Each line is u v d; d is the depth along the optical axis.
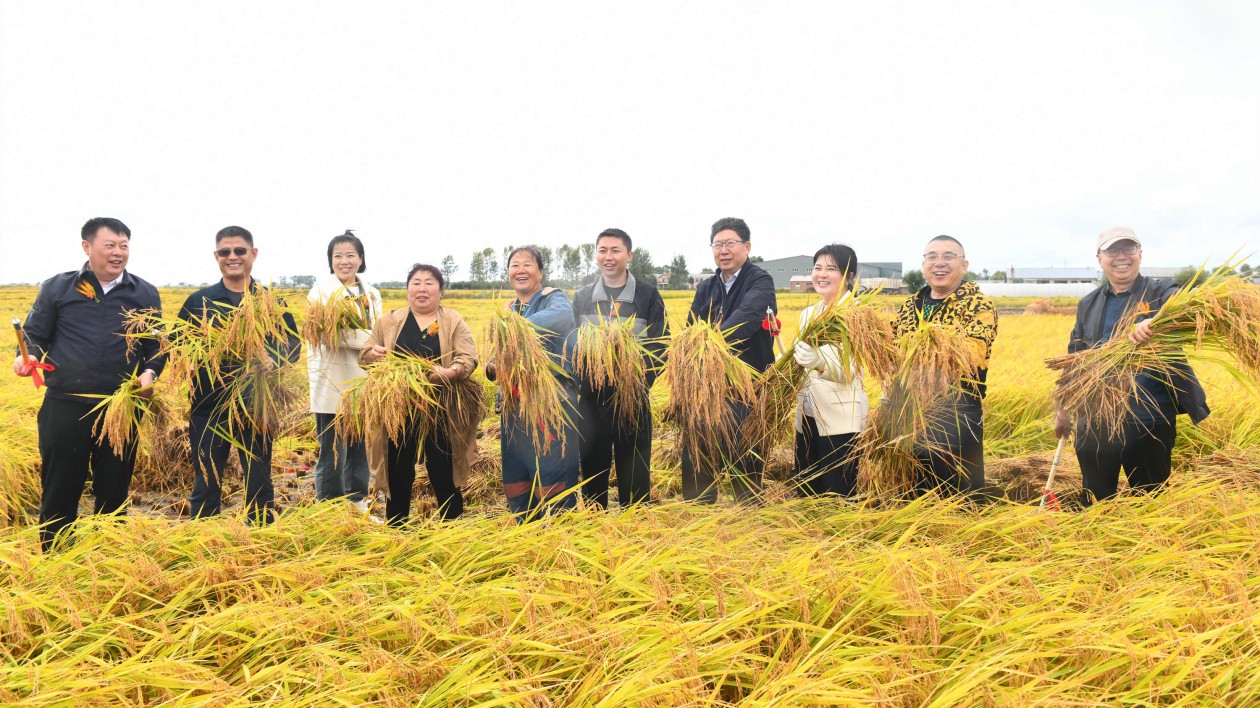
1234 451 5.12
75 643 2.54
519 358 3.78
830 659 2.27
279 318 4.33
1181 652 2.23
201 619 2.54
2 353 12.68
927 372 3.88
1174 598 2.53
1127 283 4.23
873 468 4.14
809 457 4.48
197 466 4.32
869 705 2.02
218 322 4.39
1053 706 1.95
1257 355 3.46
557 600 2.62
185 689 2.21
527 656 2.37
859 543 3.41
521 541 3.18
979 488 4.17
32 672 2.21
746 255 4.62
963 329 4.07
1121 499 3.72
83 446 4.14
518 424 4.03
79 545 3.26
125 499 4.39
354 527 3.46
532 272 4.44
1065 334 16.05
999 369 9.40
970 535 3.40
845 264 4.26
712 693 2.06
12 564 2.91
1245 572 2.71
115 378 4.16
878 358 3.95
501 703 2.07
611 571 2.86
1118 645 2.19
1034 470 4.88
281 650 2.44
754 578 2.79
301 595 2.79
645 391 4.32
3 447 5.16
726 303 4.61
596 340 4.00
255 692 2.18
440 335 4.18
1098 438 3.97
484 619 2.53
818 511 4.00
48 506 4.12
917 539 3.48
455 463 4.15
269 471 4.52
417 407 3.88
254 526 3.63
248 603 2.70
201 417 4.32
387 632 2.53
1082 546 3.18
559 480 4.01
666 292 33.56
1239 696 2.04
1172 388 3.89
